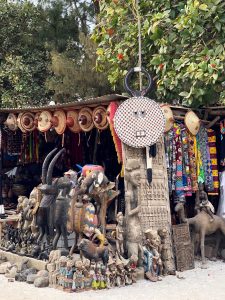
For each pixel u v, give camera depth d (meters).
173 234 7.78
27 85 16.06
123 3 10.69
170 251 7.66
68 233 7.52
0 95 16.45
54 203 7.51
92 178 7.29
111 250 7.29
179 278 7.32
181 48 9.74
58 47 16.62
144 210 7.61
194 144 8.66
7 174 11.95
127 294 6.58
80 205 7.21
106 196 7.55
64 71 14.40
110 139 10.74
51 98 16.05
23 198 8.30
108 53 11.09
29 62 16.56
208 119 9.49
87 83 14.42
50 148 11.62
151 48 10.55
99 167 7.59
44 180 7.68
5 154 11.73
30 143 11.49
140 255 7.33
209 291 6.71
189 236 7.99
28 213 7.96
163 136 7.98
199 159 8.71
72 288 6.66
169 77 9.67
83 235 7.25
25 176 12.00
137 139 7.52
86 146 11.16
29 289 6.84
